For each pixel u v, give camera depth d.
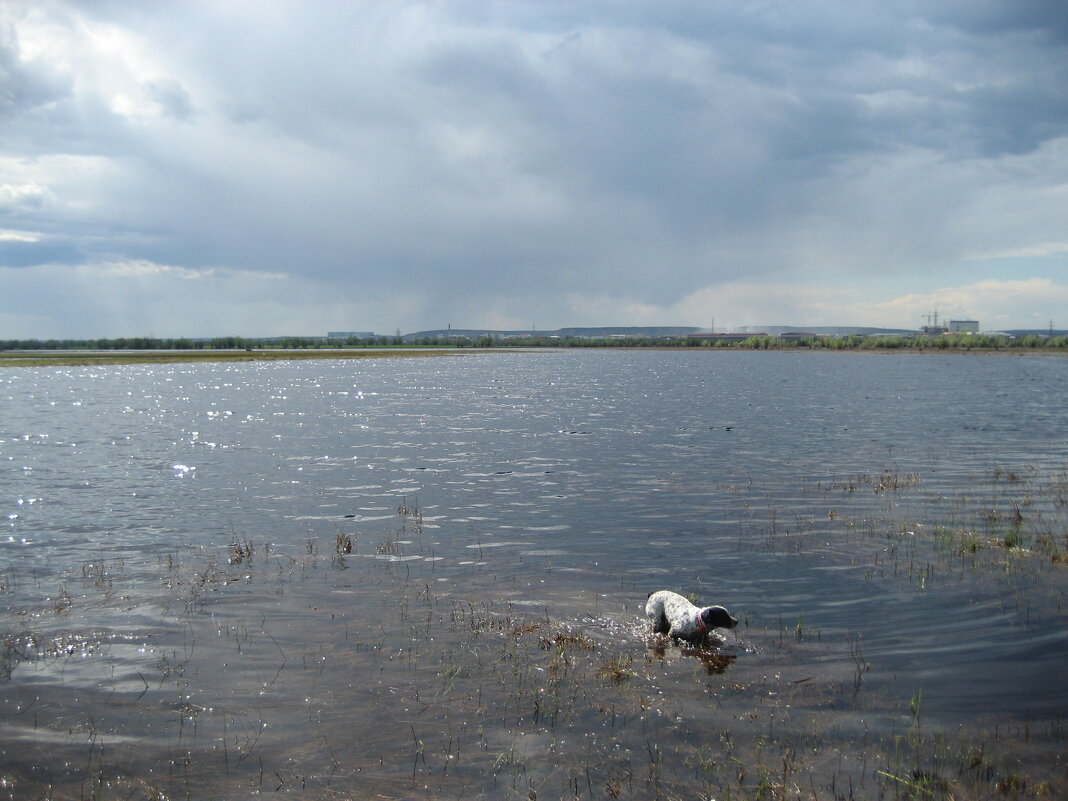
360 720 7.91
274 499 19.33
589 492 19.84
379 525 16.59
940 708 8.16
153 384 70.00
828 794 6.62
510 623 10.61
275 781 6.86
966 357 135.62
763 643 9.90
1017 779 6.78
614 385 65.19
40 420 38.53
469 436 31.28
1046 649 9.58
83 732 7.71
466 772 6.98
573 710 8.11
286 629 10.38
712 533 15.51
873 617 10.76
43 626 10.51
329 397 53.22
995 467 22.70
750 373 85.50
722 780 6.84
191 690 8.59
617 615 10.96
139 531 16.09
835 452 26.19
